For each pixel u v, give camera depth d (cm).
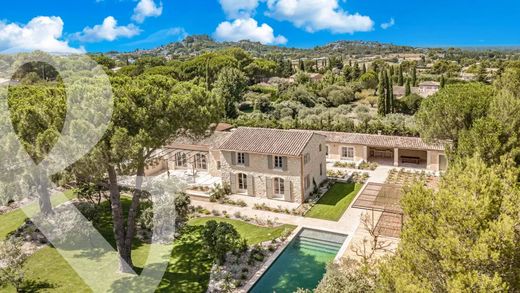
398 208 2741
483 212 1130
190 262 2442
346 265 2142
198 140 2395
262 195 3781
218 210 3497
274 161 3666
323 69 15138
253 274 2422
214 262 2456
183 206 2622
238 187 3888
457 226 1158
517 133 2489
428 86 9419
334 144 4919
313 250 2786
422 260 1206
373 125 5428
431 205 1269
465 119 3062
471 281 1026
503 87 3378
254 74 12338
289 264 2600
